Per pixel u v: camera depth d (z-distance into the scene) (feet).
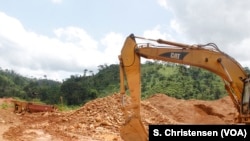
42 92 291.99
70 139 72.90
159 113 109.29
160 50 46.68
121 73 46.57
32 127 90.02
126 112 45.16
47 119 109.91
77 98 272.10
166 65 326.44
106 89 295.69
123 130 44.75
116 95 108.27
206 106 134.00
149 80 296.51
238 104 45.11
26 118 113.80
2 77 335.26
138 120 44.57
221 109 133.80
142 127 44.37
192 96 246.88
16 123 100.83
